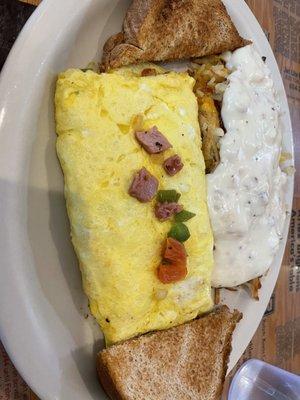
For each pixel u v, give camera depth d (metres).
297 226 0.39
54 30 0.21
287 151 0.31
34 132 0.21
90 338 0.23
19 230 0.20
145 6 0.23
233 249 0.26
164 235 0.22
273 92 0.29
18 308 0.20
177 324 0.24
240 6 0.29
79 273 0.22
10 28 0.22
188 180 0.23
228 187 0.25
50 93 0.21
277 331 0.38
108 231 0.21
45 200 0.21
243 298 0.29
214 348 0.25
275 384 0.35
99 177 0.21
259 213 0.27
